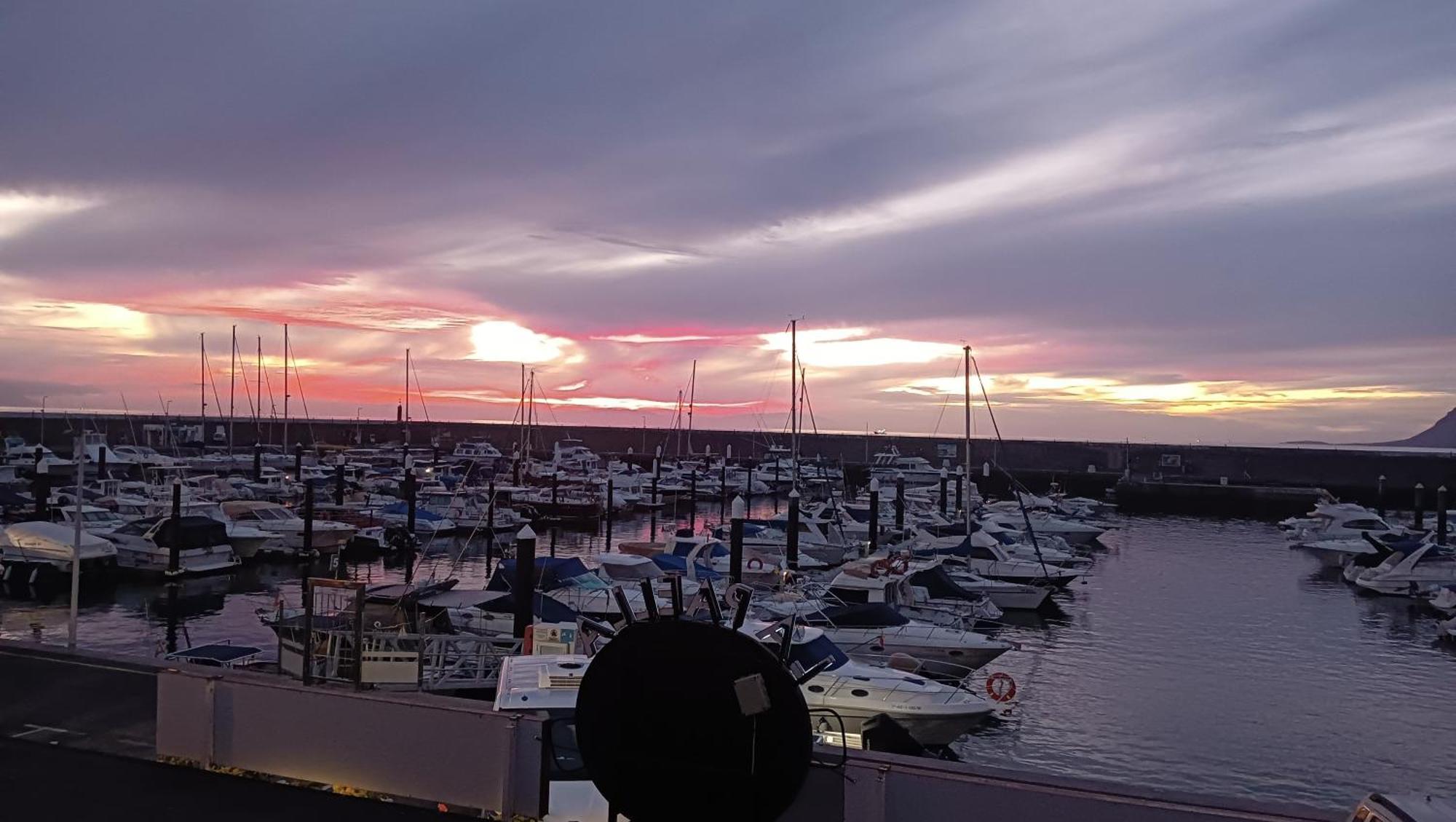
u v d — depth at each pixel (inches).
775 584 1366.9
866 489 3211.1
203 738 330.0
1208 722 884.0
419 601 913.5
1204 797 243.4
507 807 289.7
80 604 1318.9
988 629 1248.8
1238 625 1344.7
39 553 1418.6
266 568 1633.9
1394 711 927.7
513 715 292.8
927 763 260.1
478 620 946.1
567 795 290.2
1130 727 864.9
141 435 4030.5
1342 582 1737.2
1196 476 3666.3
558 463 3553.2
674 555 1491.1
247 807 298.2
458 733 297.7
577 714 202.8
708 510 2994.6
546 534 2374.5
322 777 313.1
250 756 324.2
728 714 191.6
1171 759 785.6
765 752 188.5
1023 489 3420.3
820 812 262.1
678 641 195.9
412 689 726.5
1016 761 773.9
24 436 3518.7
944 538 1798.7
